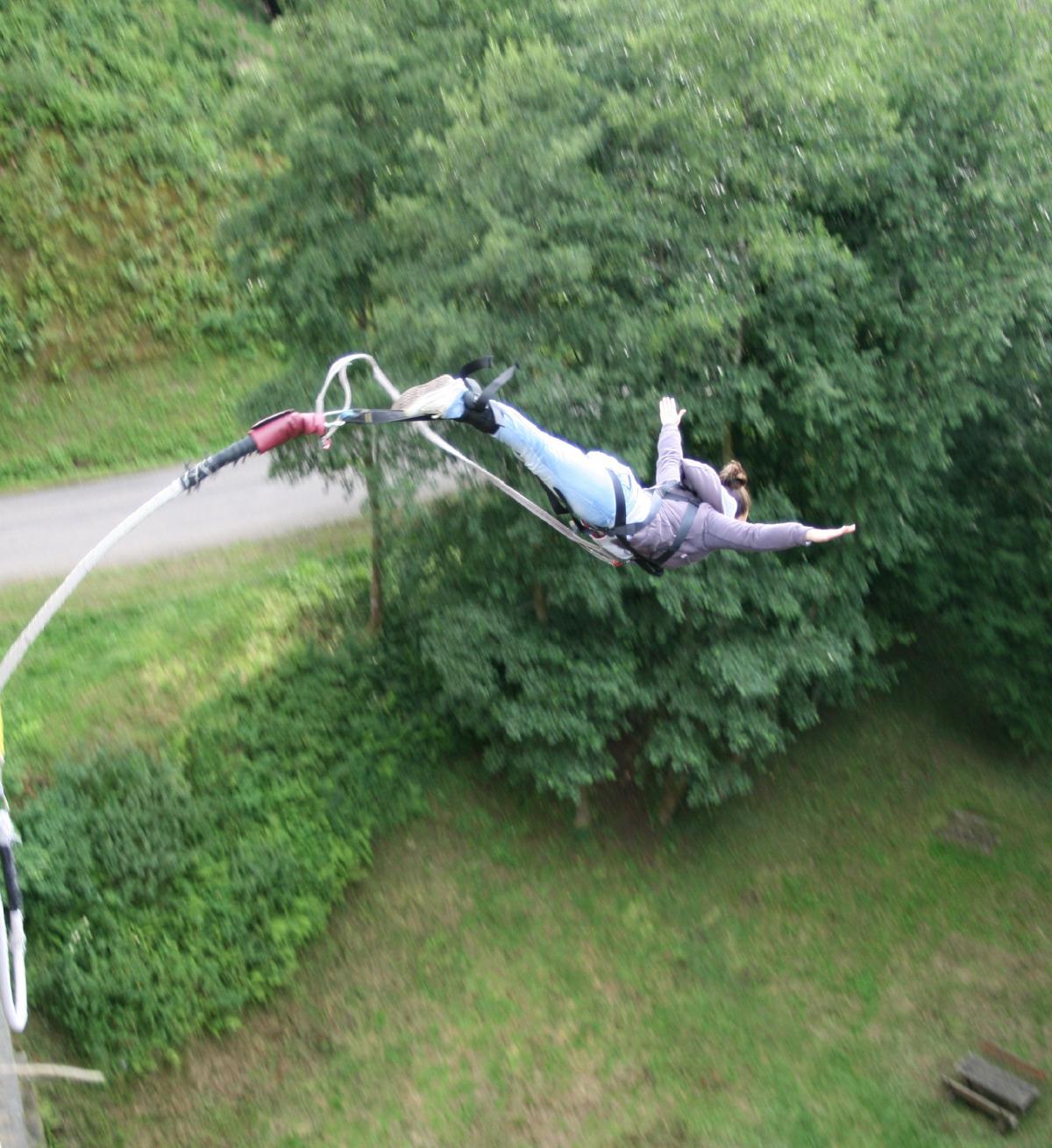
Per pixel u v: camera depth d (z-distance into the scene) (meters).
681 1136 16.38
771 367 17.69
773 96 16.33
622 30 17.17
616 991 18.16
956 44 18.02
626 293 16.61
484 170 15.86
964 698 23.98
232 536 23.45
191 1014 15.77
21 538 23.11
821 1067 17.53
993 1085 16.83
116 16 32.91
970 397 18.12
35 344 27.98
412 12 17.81
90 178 29.55
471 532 17.14
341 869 17.86
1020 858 21.08
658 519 6.72
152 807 16.64
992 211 17.80
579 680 18.02
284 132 17.52
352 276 17.91
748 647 18.42
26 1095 13.89
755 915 19.67
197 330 29.83
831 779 22.20
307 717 18.98
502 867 19.27
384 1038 16.91
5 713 17.66
